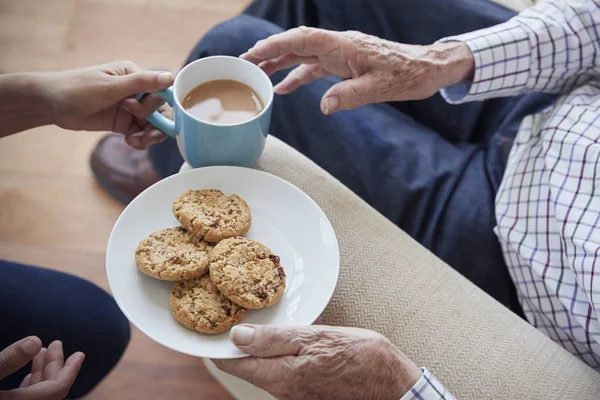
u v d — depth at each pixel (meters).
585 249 0.78
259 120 0.76
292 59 0.91
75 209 1.42
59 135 1.52
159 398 1.21
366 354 0.64
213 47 1.05
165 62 1.68
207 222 0.73
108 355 0.95
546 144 0.89
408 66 0.86
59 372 0.76
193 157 0.82
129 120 0.92
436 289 0.79
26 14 1.71
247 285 0.69
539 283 0.89
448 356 0.74
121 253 0.72
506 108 1.08
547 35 0.91
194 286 0.71
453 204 0.98
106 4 1.77
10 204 1.41
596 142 0.83
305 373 0.64
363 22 1.18
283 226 0.78
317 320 0.75
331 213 0.85
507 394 0.71
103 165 1.42
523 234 0.90
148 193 0.77
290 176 0.88
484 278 0.97
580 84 0.99
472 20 1.07
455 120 1.13
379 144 1.03
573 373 0.75
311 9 1.22
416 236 0.99
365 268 0.80
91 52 1.67
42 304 0.92
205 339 0.67
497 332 0.77
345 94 0.84
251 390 0.76
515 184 0.93
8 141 1.49
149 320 0.68
